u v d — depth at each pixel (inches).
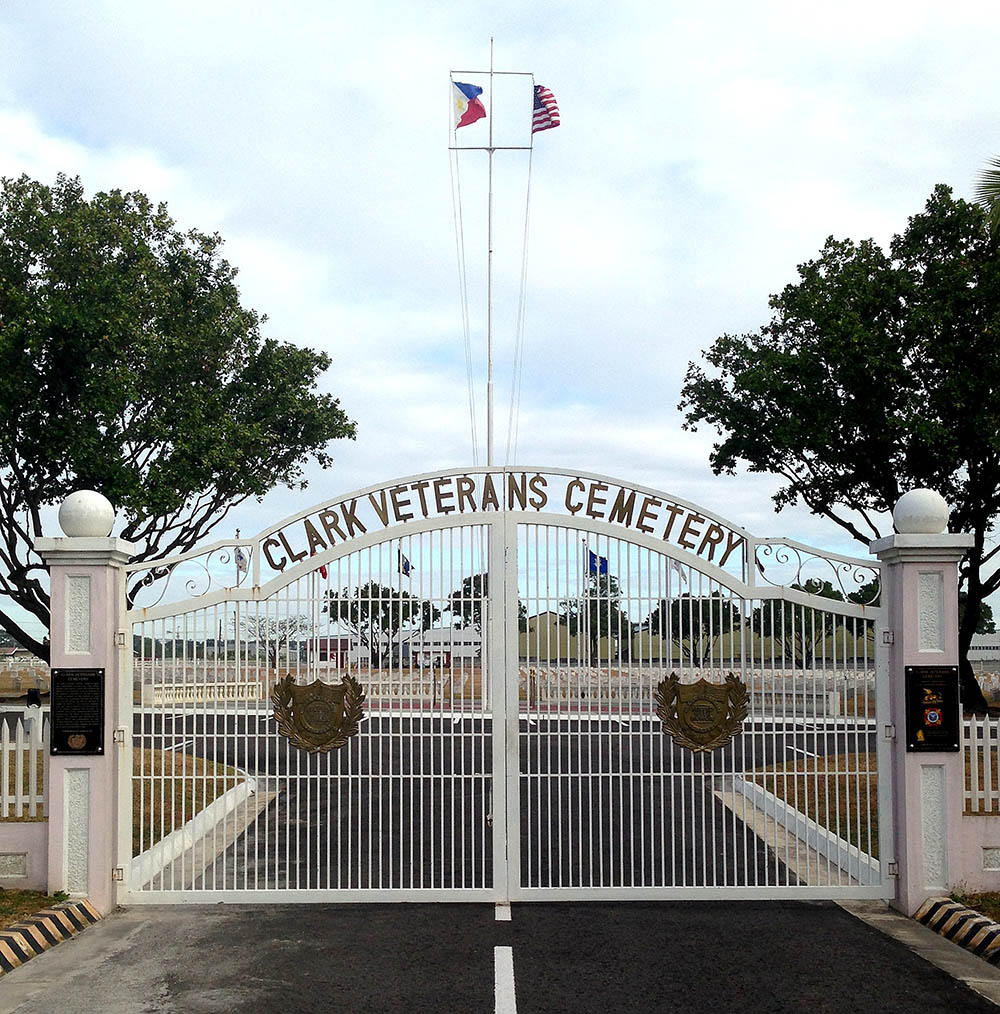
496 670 363.3
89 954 302.0
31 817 358.6
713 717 361.7
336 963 293.0
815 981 277.9
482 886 358.9
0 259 816.9
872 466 870.4
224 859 362.0
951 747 352.8
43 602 870.4
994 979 280.2
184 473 840.3
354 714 359.3
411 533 366.9
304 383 974.4
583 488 370.9
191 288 905.5
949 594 358.0
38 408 805.9
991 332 754.2
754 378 874.8
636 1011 255.1
